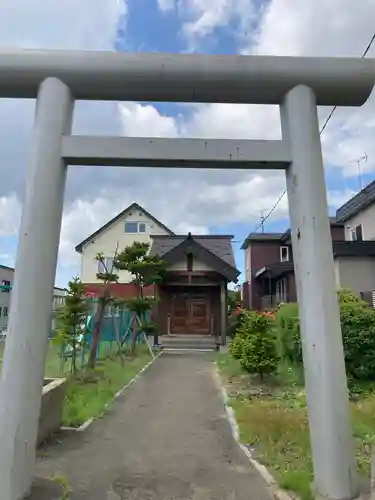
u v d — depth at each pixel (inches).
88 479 136.2
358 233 682.2
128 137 128.8
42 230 120.2
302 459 150.2
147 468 146.7
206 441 179.6
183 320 704.4
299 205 126.2
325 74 132.1
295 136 129.6
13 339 113.0
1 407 109.2
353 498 108.7
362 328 266.5
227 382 333.1
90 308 368.2
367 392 250.4
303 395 257.4
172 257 655.1
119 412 233.3
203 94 135.5
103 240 996.6
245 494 124.9
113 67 130.3
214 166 133.2
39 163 123.8
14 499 105.4
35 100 134.3
